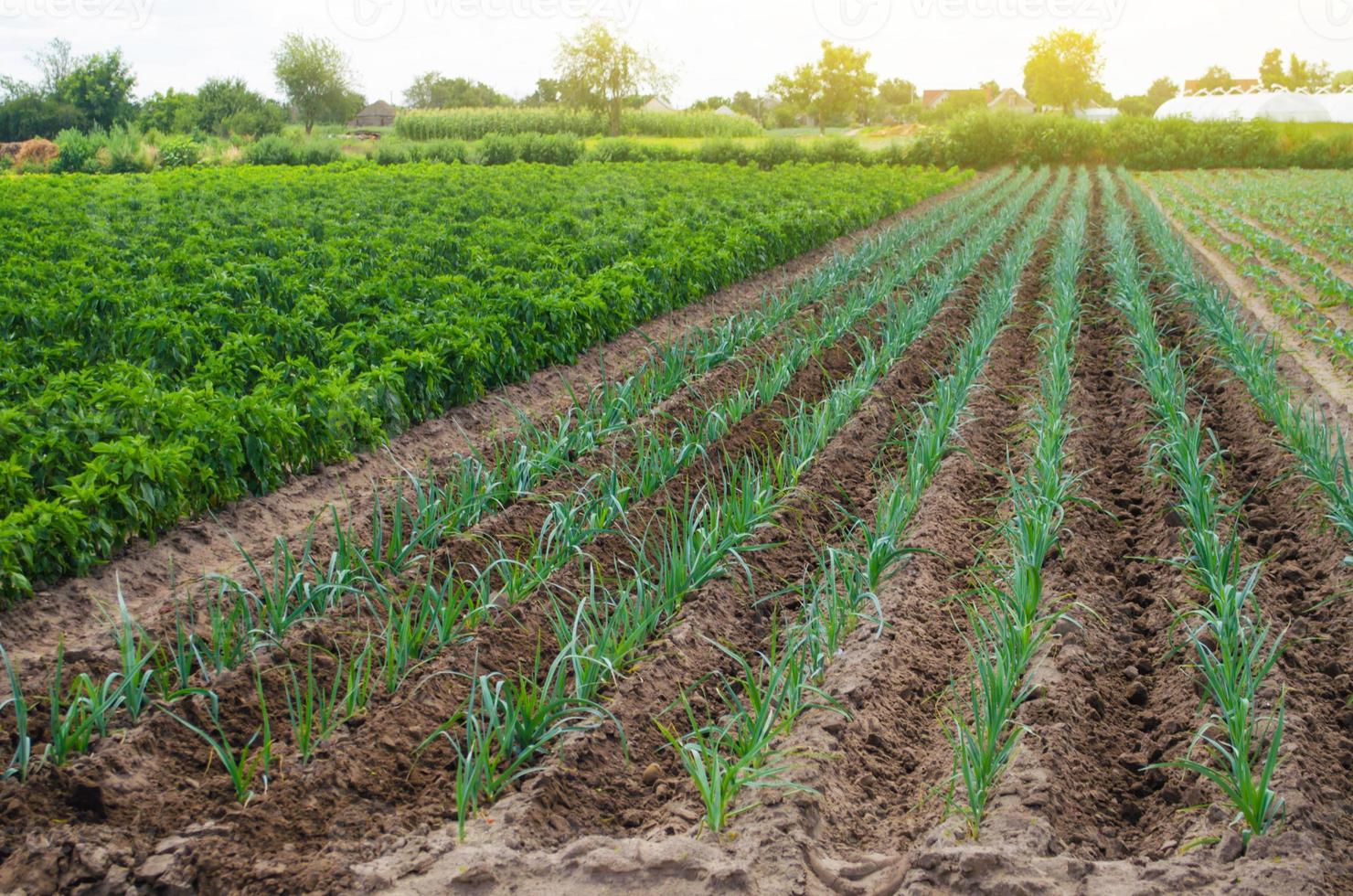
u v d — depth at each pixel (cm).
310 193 2733
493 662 557
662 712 519
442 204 2419
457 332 1057
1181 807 440
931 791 455
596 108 7638
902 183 3766
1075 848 406
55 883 379
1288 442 861
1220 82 14188
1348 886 370
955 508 787
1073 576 653
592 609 554
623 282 1413
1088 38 9000
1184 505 712
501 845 402
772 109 11438
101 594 638
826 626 574
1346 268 2127
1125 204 3334
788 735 485
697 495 789
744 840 402
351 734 480
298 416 838
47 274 1302
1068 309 1397
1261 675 468
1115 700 538
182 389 821
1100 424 1030
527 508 761
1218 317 1284
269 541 731
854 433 951
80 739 450
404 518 756
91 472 666
